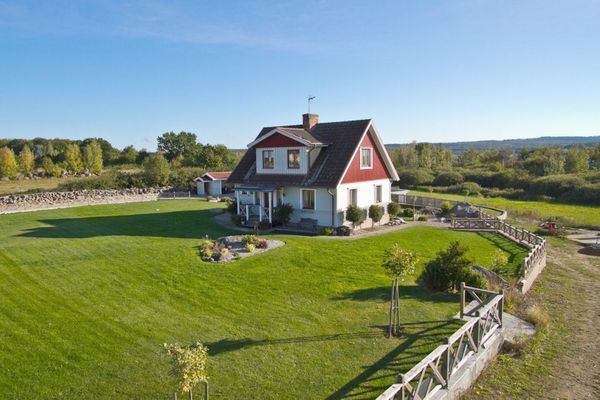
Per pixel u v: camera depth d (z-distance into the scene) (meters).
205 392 8.57
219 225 29.47
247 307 14.08
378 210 30.03
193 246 22.27
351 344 11.46
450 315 13.42
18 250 21.50
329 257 20.33
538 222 37.31
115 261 19.30
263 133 34.22
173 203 44.56
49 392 9.24
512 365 11.16
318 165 28.69
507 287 16.52
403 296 15.17
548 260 23.81
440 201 41.56
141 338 11.79
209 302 14.49
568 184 55.38
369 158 30.72
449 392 9.00
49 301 14.45
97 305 14.12
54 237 25.03
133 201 47.06
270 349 11.16
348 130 29.67
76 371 10.09
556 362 11.35
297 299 14.82
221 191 55.25
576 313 15.21
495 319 12.24
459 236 27.59
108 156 98.19
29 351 10.99
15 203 39.09
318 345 11.40
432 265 16.08
